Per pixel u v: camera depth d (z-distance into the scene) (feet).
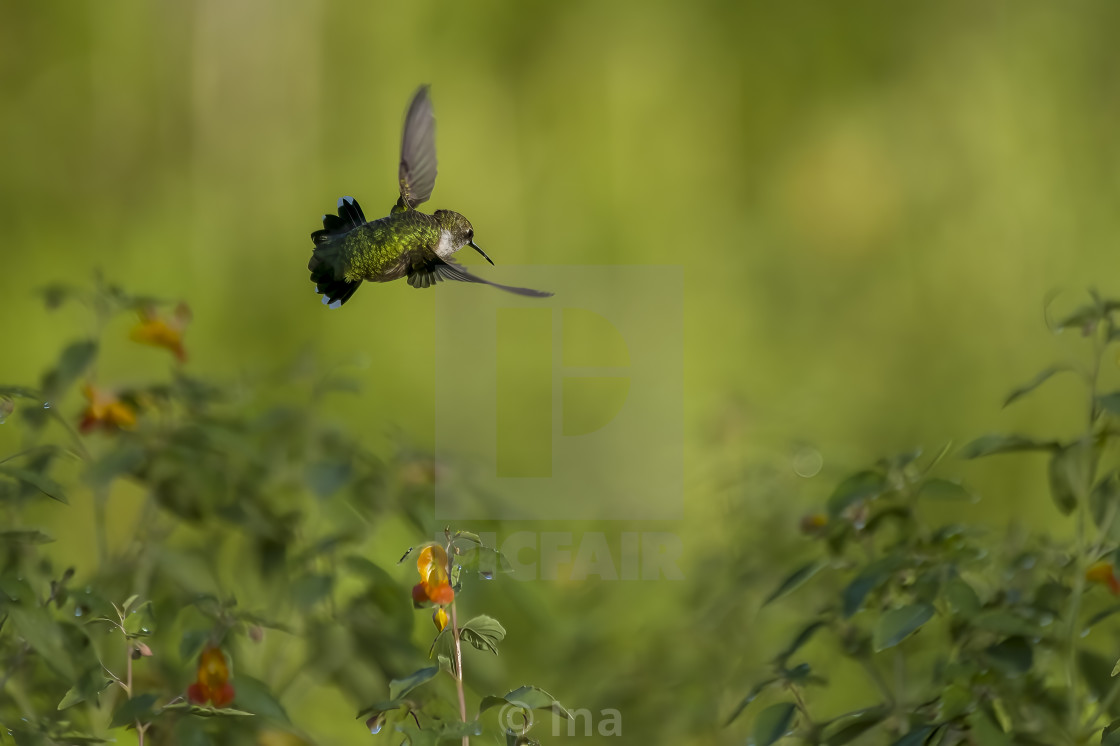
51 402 14.60
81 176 50.34
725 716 17.35
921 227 50.72
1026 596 13.46
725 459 21.61
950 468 27.17
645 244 49.85
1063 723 12.96
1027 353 43.75
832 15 55.62
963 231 49.62
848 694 19.19
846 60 55.88
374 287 42.55
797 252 51.78
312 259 11.54
